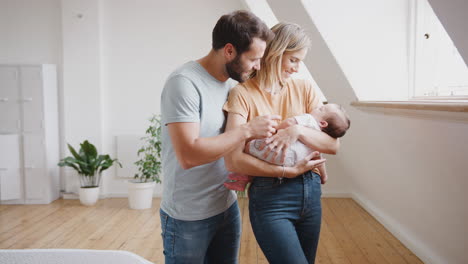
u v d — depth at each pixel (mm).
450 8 1436
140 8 5789
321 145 1668
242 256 3570
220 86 1721
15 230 4395
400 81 3061
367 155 3916
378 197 4492
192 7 5773
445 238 2900
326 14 3047
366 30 3057
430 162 2535
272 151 1633
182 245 1720
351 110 3594
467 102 1909
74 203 5637
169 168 1728
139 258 990
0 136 5469
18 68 5500
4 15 5812
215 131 1688
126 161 5922
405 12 3021
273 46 1690
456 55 2729
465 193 2314
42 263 1017
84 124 5797
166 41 5812
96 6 5672
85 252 1022
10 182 5543
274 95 1749
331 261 3418
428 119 2256
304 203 1671
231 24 1545
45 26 5820
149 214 5027
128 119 5902
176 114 1541
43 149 5578
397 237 3963
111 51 5832
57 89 5883
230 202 1842
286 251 1589
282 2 3221
